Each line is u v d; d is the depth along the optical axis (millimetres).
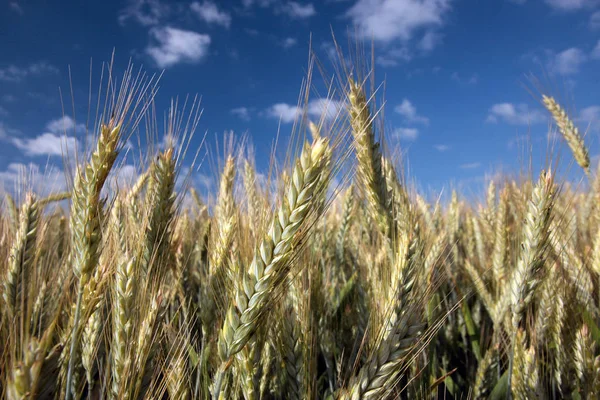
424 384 323
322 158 187
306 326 282
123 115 246
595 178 565
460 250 654
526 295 301
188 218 518
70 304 274
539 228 299
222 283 303
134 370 229
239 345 193
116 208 316
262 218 240
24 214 307
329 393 343
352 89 320
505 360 403
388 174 362
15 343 179
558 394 344
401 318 224
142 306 250
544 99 607
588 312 369
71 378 224
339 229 543
